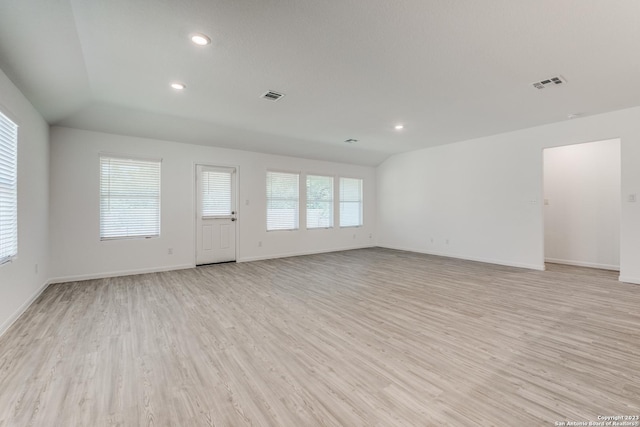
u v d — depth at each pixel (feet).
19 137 9.89
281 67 9.64
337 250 24.98
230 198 19.62
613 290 12.83
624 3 6.54
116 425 4.96
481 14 6.94
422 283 14.20
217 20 7.18
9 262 9.07
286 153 21.76
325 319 9.66
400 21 7.22
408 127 16.99
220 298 11.91
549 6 6.66
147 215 16.62
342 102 12.91
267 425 4.97
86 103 12.61
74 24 7.27
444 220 21.89
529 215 17.35
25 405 5.44
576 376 6.36
